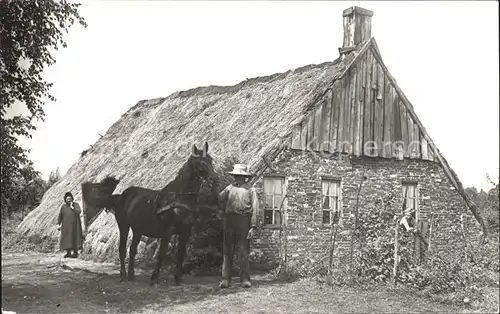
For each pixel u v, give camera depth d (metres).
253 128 12.44
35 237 11.67
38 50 7.47
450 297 7.43
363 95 12.66
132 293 7.52
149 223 8.45
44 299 7.01
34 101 7.56
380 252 8.53
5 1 7.02
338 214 12.00
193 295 7.66
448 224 13.09
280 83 13.71
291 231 11.12
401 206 12.84
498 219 11.75
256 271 10.09
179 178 8.36
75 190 12.52
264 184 11.04
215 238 9.71
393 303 7.29
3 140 7.10
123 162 14.09
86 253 10.91
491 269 8.03
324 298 7.50
